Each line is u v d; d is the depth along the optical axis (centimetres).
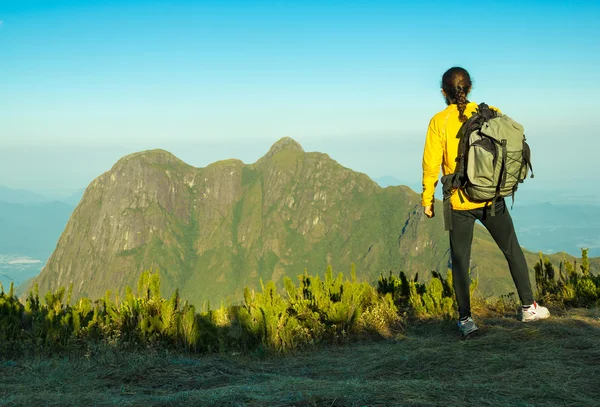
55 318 557
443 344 385
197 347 500
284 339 514
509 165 365
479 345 359
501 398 245
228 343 514
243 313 518
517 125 373
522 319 429
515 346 346
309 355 467
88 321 613
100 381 341
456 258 419
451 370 311
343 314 558
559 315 475
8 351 495
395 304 719
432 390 259
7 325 555
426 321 574
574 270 673
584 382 259
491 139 367
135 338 525
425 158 413
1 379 355
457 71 395
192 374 356
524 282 427
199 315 618
